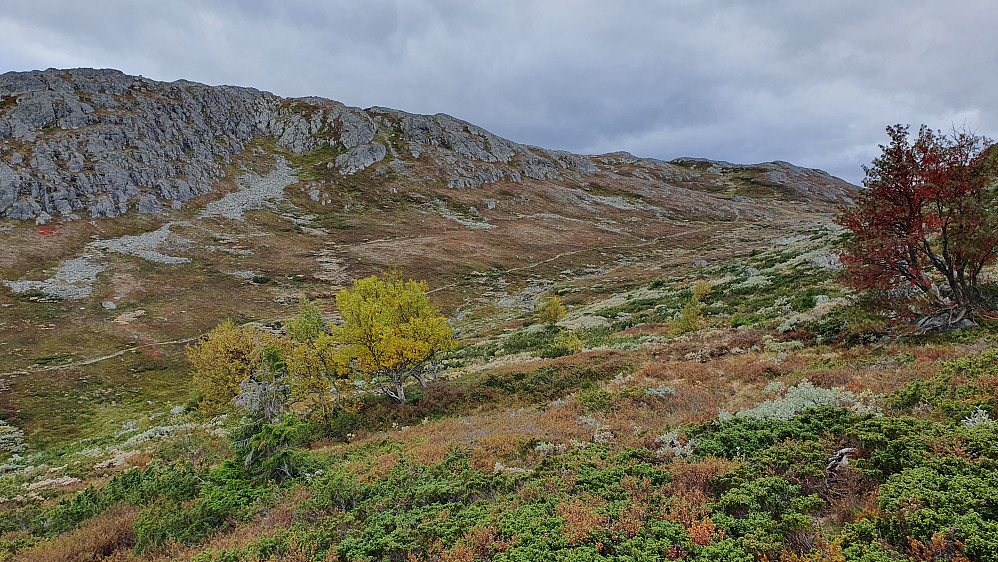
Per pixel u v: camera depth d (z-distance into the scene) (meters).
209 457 18.86
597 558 5.99
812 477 7.31
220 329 27.92
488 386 22.17
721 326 28.28
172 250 79.38
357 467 12.62
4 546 10.65
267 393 21.17
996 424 7.19
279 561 7.75
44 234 74.56
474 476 10.27
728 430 9.66
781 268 46.78
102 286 62.59
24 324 50.09
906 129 15.66
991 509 5.33
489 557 6.73
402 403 21.80
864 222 17.16
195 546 9.66
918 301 16.67
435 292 73.75
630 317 44.25
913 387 9.73
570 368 22.38
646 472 8.59
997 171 15.03
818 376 13.18
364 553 7.49
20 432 31.94
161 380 43.25
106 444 27.98
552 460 10.44
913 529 5.23
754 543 5.67
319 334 22.20
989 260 14.91
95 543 9.96
